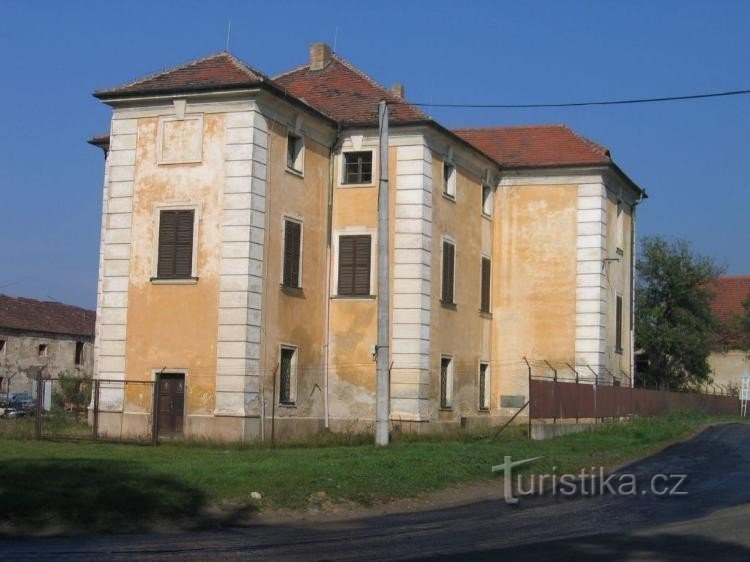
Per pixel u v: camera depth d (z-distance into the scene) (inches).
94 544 518.9
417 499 740.0
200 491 657.6
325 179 1325.0
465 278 1469.0
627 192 1743.4
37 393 1165.1
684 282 2225.6
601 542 540.7
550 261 1573.6
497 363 1569.9
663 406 1788.9
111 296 1198.3
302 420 1248.2
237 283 1147.3
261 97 1172.5
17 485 621.9
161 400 1165.7
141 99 1197.7
